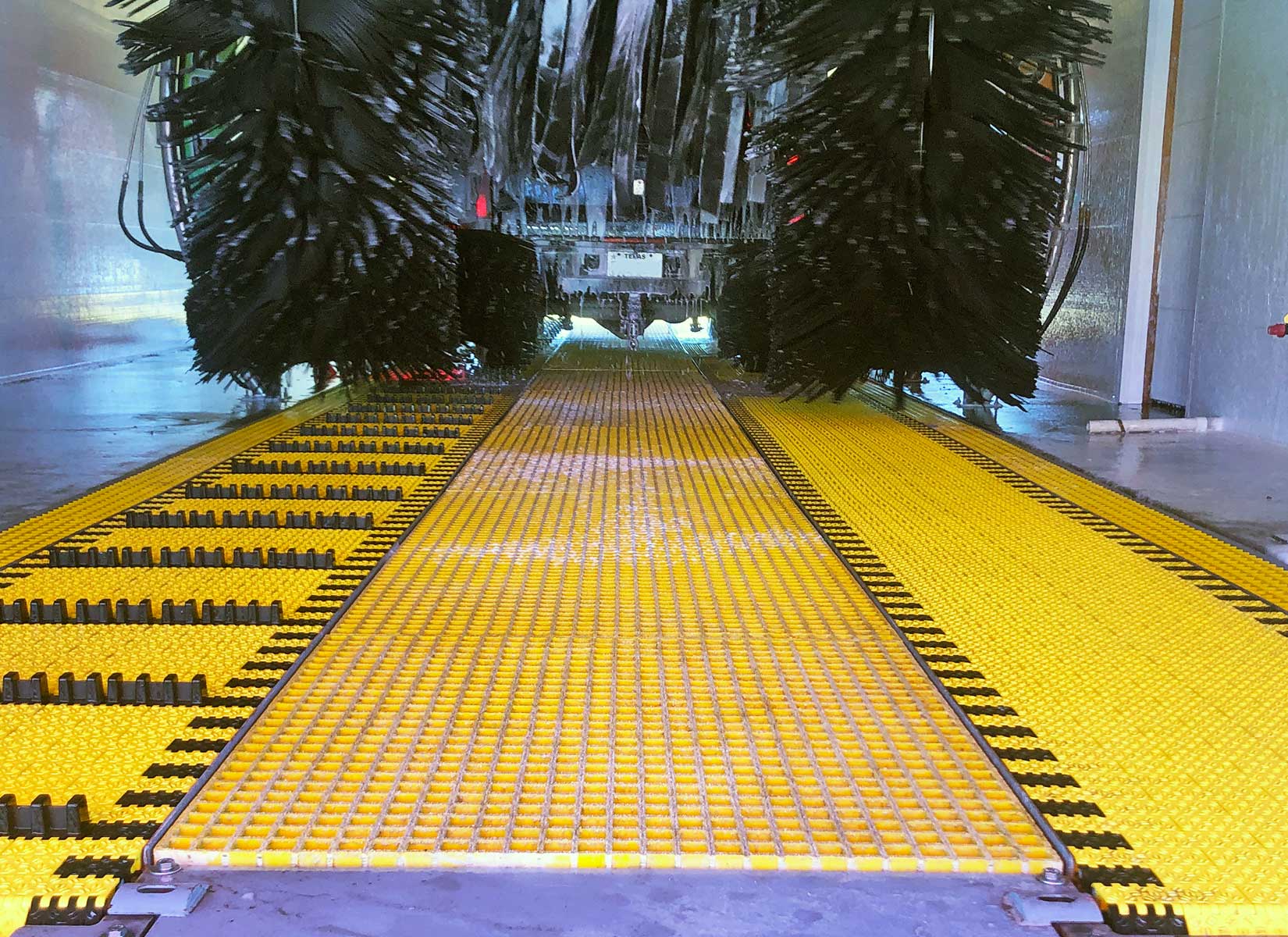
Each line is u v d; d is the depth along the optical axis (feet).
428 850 5.94
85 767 6.95
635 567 11.76
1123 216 25.79
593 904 5.50
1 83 29.32
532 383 27.73
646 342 42.29
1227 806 6.55
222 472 16.85
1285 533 13.67
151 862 5.86
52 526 13.41
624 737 7.47
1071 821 6.34
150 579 11.20
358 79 20.56
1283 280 20.76
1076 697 8.24
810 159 20.52
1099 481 16.43
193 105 20.70
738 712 7.93
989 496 15.38
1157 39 24.03
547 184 30.55
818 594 10.84
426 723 7.69
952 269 20.24
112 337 36.47
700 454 18.42
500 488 15.69
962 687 8.41
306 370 30.07
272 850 5.96
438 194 22.49
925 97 19.79
